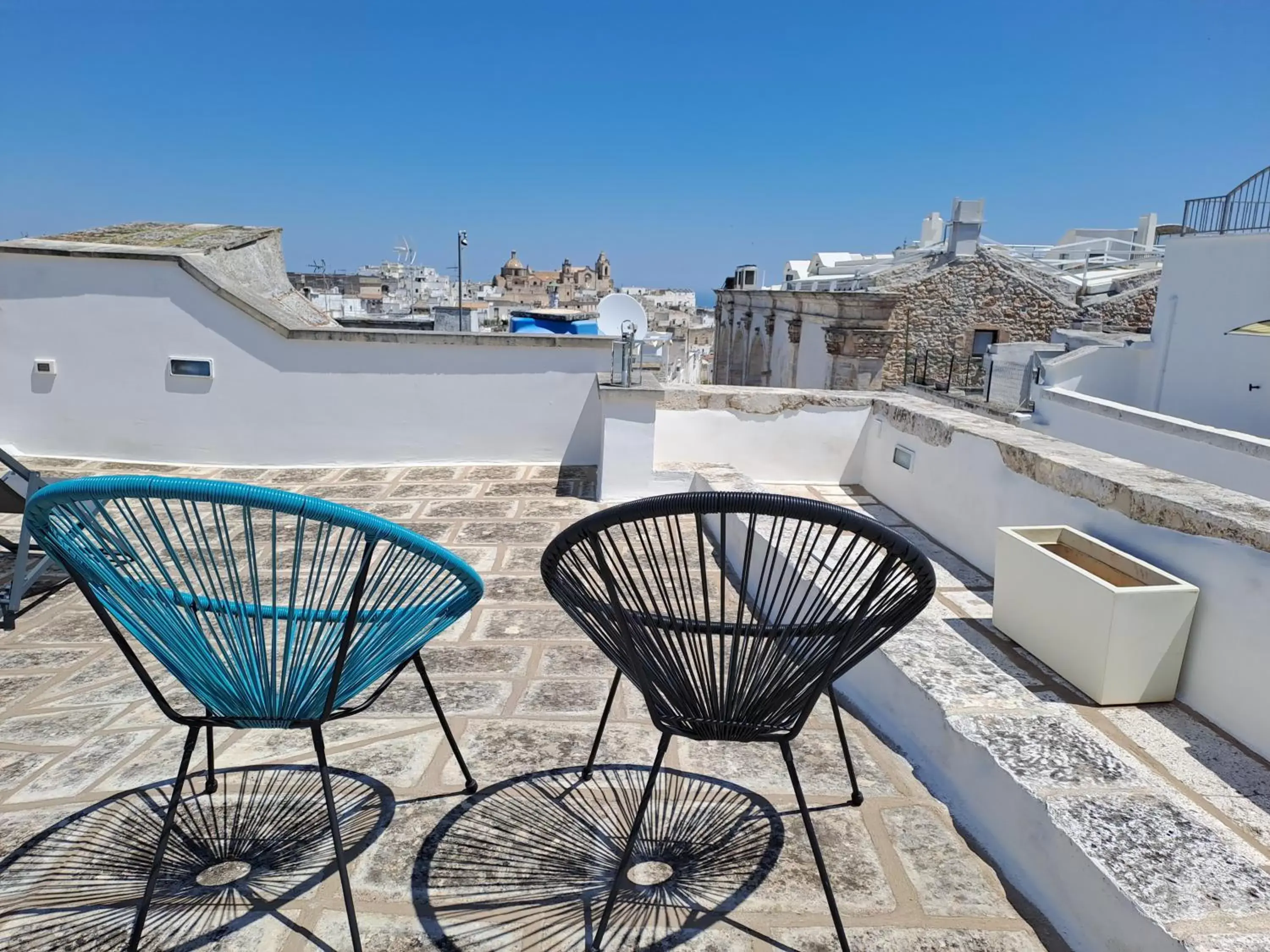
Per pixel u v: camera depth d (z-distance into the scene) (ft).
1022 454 11.65
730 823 7.18
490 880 6.42
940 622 10.37
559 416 22.29
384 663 6.12
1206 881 5.40
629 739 8.60
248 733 8.66
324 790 5.57
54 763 8.08
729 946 5.79
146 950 5.65
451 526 16.65
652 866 6.61
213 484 4.77
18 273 20.88
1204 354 44.32
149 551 5.19
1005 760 6.86
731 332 99.55
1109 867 5.52
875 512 16.29
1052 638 8.98
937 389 62.18
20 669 10.43
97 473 20.88
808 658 5.59
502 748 8.38
